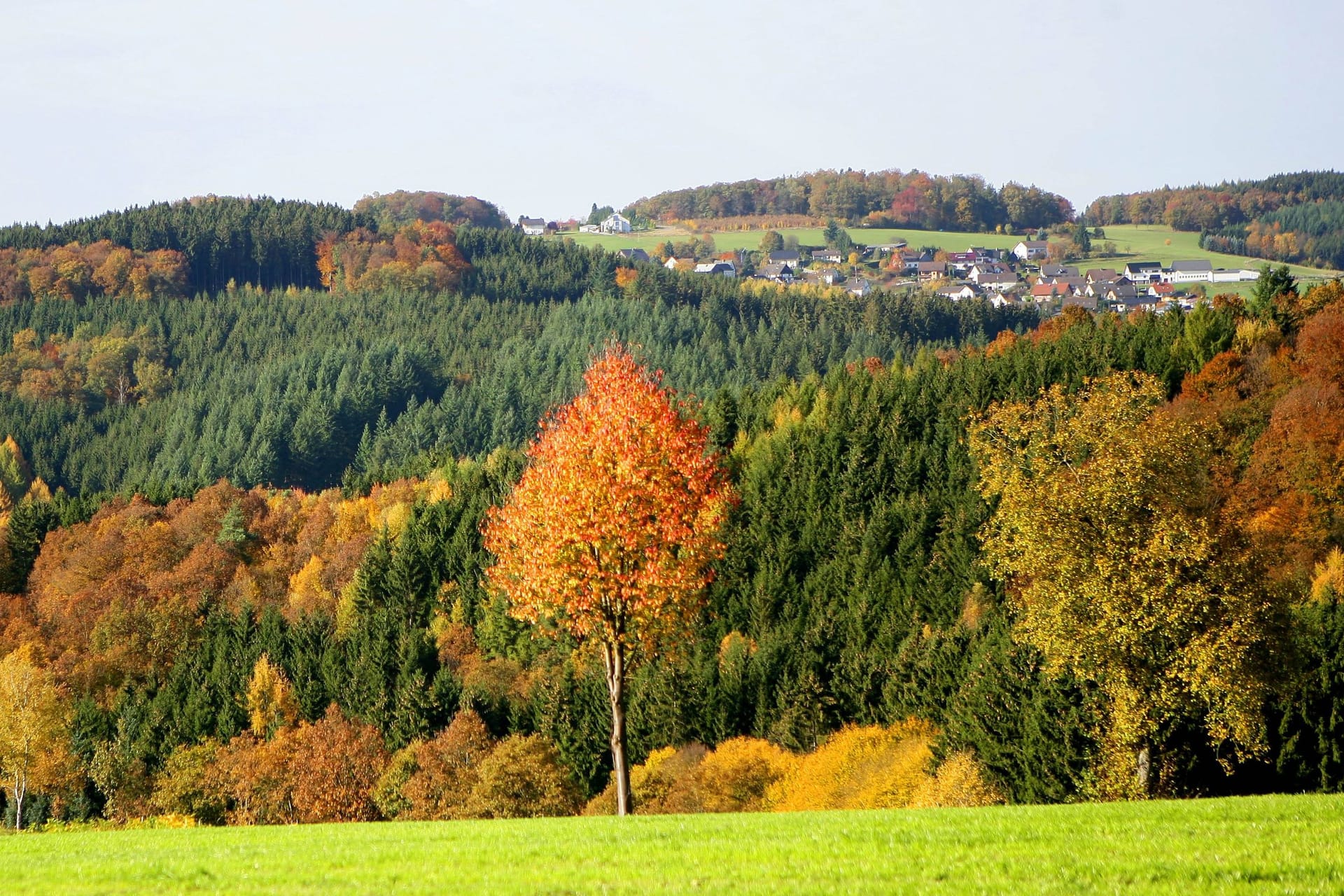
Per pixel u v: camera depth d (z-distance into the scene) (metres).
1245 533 70.94
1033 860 30.36
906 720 126.19
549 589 54.75
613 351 58.50
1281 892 26.48
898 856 31.58
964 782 93.00
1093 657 68.75
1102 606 66.94
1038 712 87.62
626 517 53.97
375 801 131.00
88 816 155.00
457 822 47.62
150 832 46.78
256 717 163.62
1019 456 76.00
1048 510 70.31
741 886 28.45
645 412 55.66
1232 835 33.66
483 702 155.12
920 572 166.50
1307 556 127.19
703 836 36.91
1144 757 71.56
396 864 33.31
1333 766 83.38
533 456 57.62
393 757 140.62
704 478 56.00
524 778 119.19
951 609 156.00
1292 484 141.50
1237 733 67.25
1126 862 29.66
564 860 33.16
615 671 57.81
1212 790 81.38
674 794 121.69
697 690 143.38
